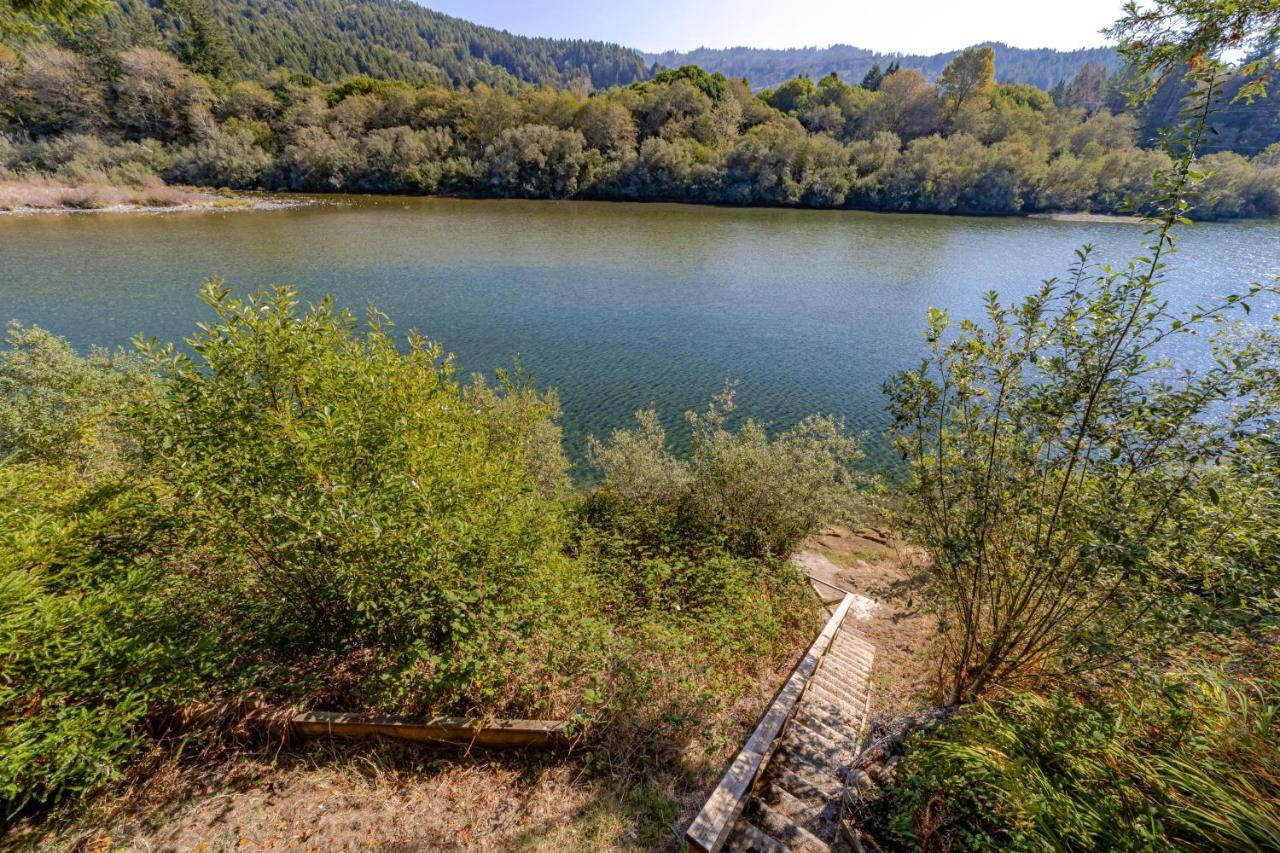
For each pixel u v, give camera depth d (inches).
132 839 141.6
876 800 156.8
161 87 2425.0
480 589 180.7
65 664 144.1
